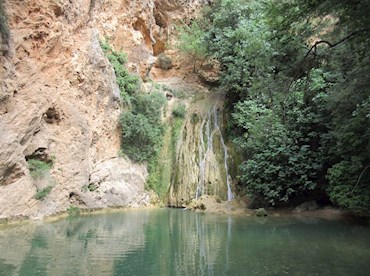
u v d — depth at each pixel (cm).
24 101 1342
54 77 1545
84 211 1539
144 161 2002
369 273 664
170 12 2741
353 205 1289
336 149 1463
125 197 1772
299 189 1634
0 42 1238
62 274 657
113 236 1027
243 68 1988
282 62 928
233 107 2183
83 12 1778
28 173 1314
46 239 962
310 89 1490
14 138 1251
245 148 1817
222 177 1920
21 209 1251
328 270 686
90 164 1673
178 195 1912
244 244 930
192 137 2127
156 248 879
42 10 1491
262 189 1650
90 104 1747
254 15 2077
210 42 2431
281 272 673
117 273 669
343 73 1252
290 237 1024
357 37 833
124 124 1928
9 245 879
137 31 2364
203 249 871
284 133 1606
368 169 1340
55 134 1499
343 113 1348
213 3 2734
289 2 801
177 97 2422
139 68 2300
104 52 1978
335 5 765
